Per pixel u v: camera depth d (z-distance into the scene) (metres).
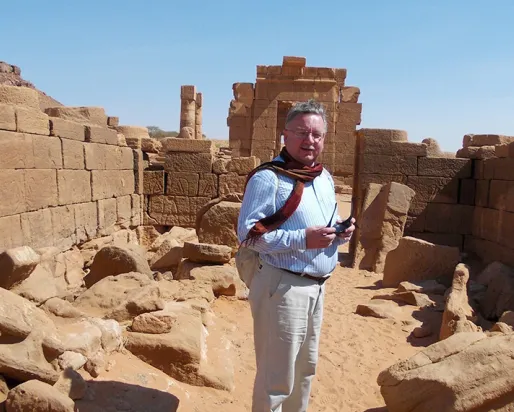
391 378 4.07
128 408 3.49
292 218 2.91
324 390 4.86
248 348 5.60
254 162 13.34
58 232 8.98
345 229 3.04
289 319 2.92
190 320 5.02
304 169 2.98
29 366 3.26
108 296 5.34
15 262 4.42
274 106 25.16
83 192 10.05
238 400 4.33
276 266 2.92
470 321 6.23
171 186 13.48
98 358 3.93
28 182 7.89
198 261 7.75
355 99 25.03
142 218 13.52
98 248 10.46
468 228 11.66
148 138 14.85
